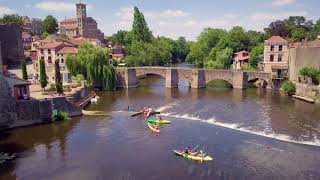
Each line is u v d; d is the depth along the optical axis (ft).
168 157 142.92
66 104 213.25
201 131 180.96
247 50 475.31
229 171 127.44
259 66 383.86
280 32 492.95
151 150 151.84
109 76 327.06
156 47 514.68
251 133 174.50
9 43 381.81
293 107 237.04
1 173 128.57
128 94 306.14
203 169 129.70
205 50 507.71
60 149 154.30
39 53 346.33
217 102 261.24
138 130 184.44
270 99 270.67
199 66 510.99
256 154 144.25
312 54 275.80
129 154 147.02
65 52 342.85
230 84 366.84
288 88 287.69
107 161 139.33
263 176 122.83
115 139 168.45
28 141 165.89
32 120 195.21
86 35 638.53
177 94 303.89
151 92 317.83
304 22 546.26
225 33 515.09
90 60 320.50
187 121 203.62
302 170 127.34
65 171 130.00
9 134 177.27
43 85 228.84
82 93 263.90
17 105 189.98
